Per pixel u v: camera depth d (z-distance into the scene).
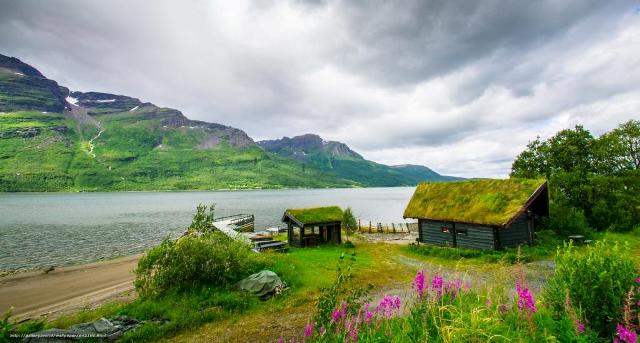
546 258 22.83
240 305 15.88
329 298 8.37
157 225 76.25
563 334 5.98
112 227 72.56
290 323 14.01
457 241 28.83
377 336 7.28
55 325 13.95
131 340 12.53
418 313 7.41
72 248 47.72
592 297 6.77
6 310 21.47
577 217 30.50
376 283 19.19
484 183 30.48
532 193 25.89
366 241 40.25
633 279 6.68
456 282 8.69
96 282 28.05
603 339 6.42
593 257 7.36
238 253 19.55
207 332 13.42
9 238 57.09
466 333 5.90
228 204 150.62
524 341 5.86
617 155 35.94
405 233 48.91
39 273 31.94
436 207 31.56
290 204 152.12
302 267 22.83
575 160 36.31
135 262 36.28
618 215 32.91
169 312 14.83
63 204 154.00
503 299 7.94
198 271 17.77
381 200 193.75
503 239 25.86
